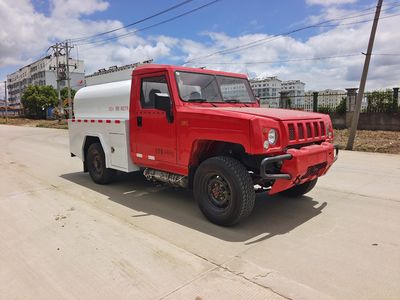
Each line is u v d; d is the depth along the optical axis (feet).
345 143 42.63
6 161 33.04
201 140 14.61
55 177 24.85
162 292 9.35
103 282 9.94
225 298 9.03
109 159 20.27
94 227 14.33
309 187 17.62
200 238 13.09
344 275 10.18
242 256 11.50
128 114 19.29
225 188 13.94
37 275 10.42
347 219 15.07
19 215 16.03
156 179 18.02
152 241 12.81
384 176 23.75
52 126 109.29
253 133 12.42
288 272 10.38
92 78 23.98
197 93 16.48
